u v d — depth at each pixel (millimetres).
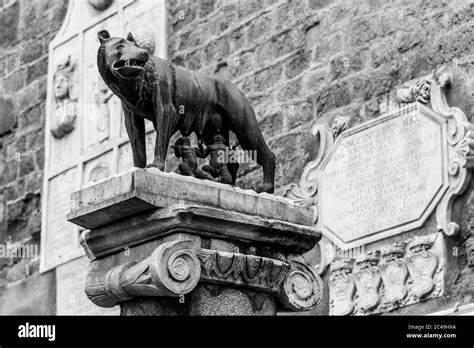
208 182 10445
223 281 10273
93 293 10445
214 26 19859
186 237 10117
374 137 16625
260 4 19125
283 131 18156
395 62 16672
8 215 23500
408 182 15977
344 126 17125
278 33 18688
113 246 10500
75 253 21797
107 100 21953
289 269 10664
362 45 17250
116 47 11000
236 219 10297
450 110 15648
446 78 15836
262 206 10602
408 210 15875
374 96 16875
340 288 16438
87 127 22266
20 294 22812
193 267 10055
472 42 15766
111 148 21594
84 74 22625
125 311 10469
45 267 22422
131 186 10141
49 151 22969
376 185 16422
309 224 10852
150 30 20938
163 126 10984
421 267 15461
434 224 15531
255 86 18844
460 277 15086
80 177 22141
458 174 15391
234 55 19344
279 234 10547
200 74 11445
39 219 22969
